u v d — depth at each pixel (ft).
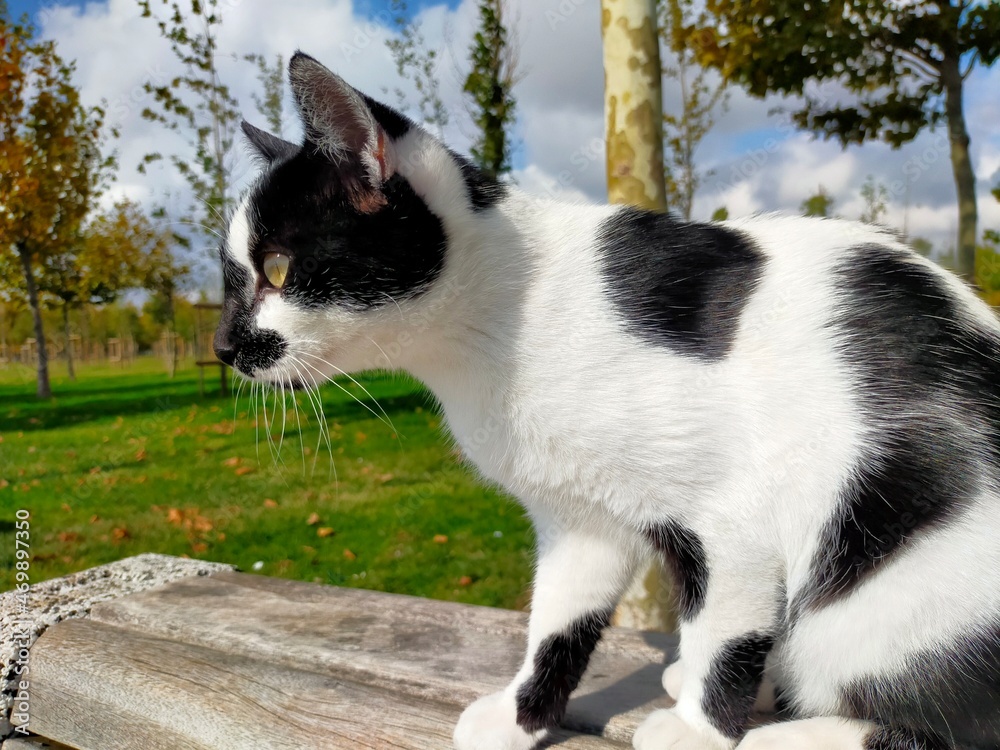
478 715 1.09
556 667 1.14
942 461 0.96
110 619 1.59
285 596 1.65
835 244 1.09
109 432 5.28
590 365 1.02
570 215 1.16
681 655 1.08
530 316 1.06
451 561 2.85
